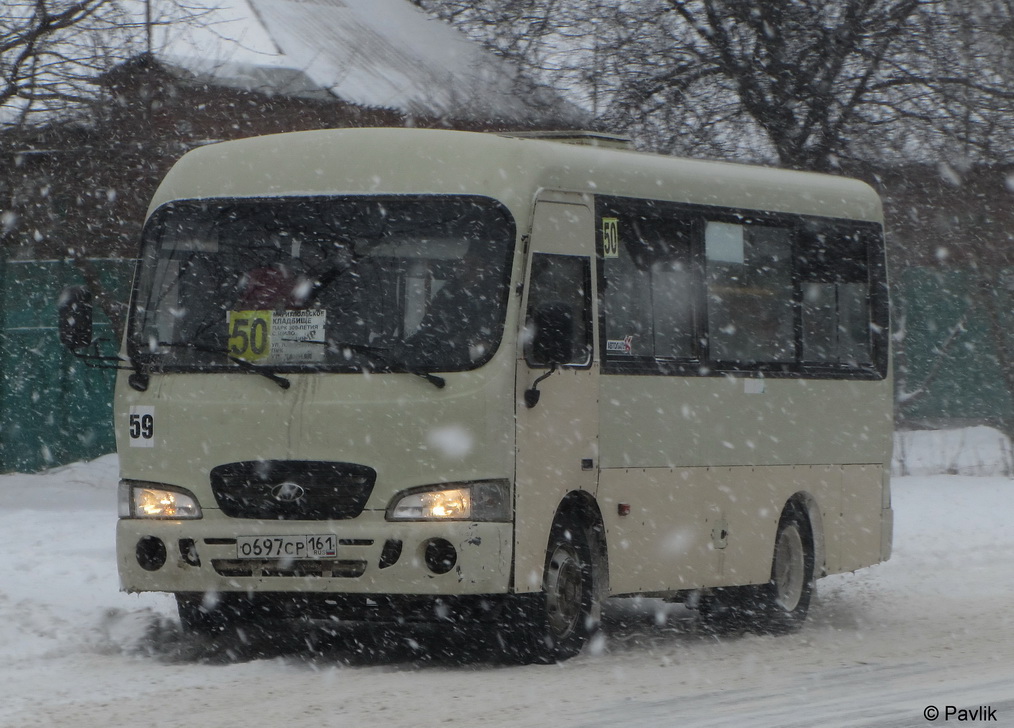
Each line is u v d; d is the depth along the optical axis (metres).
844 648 16.55
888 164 38.53
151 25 29.19
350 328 14.45
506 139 15.09
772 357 18.38
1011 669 14.64
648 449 16.27
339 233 14.72
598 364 15.59
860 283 20.08
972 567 24.73
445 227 14.59
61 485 31.09
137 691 12.74
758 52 38.00
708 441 17.19
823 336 19.33
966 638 17.20
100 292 31.47
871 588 22.44
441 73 49.00
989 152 37.78
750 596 18.16
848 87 38.19
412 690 12.95
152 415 14.77
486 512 14.06
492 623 14.71
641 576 16.20
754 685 13.59
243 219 15.04
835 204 19.67
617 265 16.02
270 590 14.27
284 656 15.39
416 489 14.04
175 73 32.62
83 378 35.72
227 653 15.52
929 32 37.44
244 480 14.37
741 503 17.70
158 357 14.94
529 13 40.62
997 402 49.31
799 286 18.88
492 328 14.29
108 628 16.03
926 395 50.06
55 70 28.30
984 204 38.94
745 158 38.34
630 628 18.33
